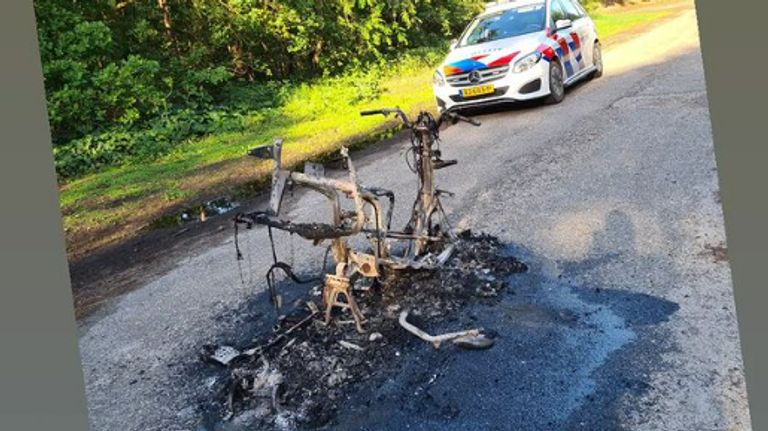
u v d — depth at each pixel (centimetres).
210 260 319
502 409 197
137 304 288
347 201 360
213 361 241
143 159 458
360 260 251
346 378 220
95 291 304
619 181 314
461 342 224
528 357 216
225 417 214
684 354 205
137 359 250
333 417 206
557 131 394
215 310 276
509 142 400
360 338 238
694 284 234
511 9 525
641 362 206
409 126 279
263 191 393
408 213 337
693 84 395
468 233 299
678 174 305
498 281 261
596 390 198
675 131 346
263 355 236
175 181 418
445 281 264
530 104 477
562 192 320
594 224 285
